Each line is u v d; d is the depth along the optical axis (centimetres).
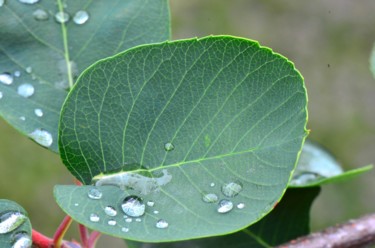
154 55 26
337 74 85
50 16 30
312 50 86
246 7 88
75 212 25
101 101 27
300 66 85
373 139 81
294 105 26
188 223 25
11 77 29
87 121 27
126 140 27
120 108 27
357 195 77
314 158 34
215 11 88
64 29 30
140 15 30
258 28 87
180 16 87
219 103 26
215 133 26
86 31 30
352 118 82
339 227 33
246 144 26
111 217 26
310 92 84
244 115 26
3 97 29
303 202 33
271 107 26
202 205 26
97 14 30
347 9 88
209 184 26
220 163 26
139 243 32
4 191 77
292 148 26
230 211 26
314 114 83
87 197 26
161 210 26
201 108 26
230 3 88
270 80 26
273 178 26
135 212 26
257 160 26
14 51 29
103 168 27
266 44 86
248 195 26
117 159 27
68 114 27
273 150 26
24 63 29
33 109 29
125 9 30
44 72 29
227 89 26
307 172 34
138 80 26
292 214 33
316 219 76
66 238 70
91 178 27
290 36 87
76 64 30
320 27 87
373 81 83
